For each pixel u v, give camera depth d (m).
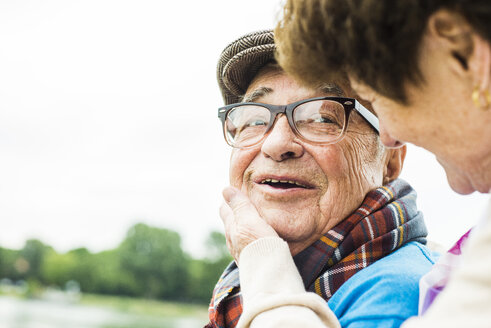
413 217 1.45
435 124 0.80
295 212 1.41
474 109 0.75
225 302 1.51
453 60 0.73
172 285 91.50
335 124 1.42
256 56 1.52
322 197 1.41
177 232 98.06
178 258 92.62
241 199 1.40
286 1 1.04
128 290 90.62
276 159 1.43
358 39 0.81
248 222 1.30
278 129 1.43
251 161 1.50
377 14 0.76
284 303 0.96
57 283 94.50
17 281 98.94
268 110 1.48
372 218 1.37
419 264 1.24
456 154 0.81
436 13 0.71
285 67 1.03
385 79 0.80
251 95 1.54
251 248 1.17
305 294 0.97
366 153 1.46
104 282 92.00
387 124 0.88
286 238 1.41
